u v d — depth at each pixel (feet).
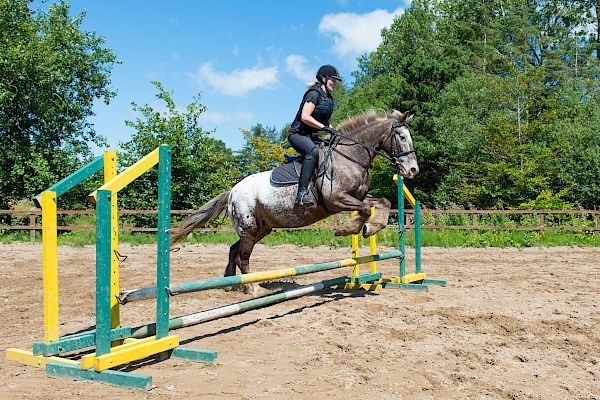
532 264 41.68
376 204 23.11
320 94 22.12
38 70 79.20
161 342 15.07
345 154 22.50
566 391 12.72
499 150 84.69
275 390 12.64
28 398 12.13
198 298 26.12
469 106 103.60
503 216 68.64
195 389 12.79
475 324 19.95
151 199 69.46
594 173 77.10
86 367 13.47
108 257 13.88
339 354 15.83
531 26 139.44
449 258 46.34
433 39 157.99
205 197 71.77
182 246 57.11
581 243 57.11
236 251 26.30
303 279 34.06
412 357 15.48
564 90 99.35
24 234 66.49
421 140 105.81
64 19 90.02
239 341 17.56
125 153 70.03
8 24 82.02
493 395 12.41
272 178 23.30
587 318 20.86
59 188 14.37
